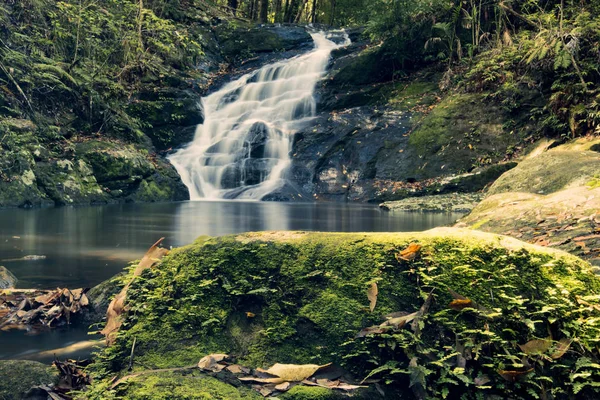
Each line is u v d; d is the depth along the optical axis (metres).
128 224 9.89
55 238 7.99
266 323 2.79
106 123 17.62
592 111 14.48
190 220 10.65
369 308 2.72
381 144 18.02
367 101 20.73
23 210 12.62
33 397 2.50
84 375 2.69
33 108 15.89
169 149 19.34
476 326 2.58
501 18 19.78
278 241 3.12
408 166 17.08
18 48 16.81
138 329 2.85
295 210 13.22
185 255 3.16
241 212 12.57
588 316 2.56
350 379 2.54
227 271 3.03
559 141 15.16
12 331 3.74
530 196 6.81
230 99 22.03
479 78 18.41
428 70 21.53
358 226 9.55
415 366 2.42
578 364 2.36
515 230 5.32
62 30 17.69
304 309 2.80
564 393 2.34
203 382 2.41
